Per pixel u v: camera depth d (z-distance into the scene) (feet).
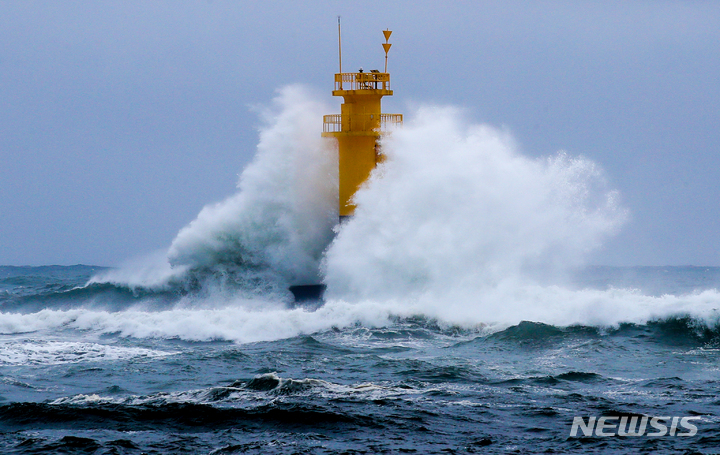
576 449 158.20
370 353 264.93
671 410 184.96
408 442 163.43
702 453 153.48
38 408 188.03
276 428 173.37
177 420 179.63
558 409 187.21
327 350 268.82
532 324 289.33
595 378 222.89
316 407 186.91
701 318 279.49
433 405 190.70
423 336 298.35
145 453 157.79
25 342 289.12
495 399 197.16
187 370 238.27
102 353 269.23
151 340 299.17
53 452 158.40
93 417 182.09
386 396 200.34
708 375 227.40
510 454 156.04
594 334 282.97
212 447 161.27
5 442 165.89
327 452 157.28
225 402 194.80
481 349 272.10
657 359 248.73
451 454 156.25
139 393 209.87
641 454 154.30
